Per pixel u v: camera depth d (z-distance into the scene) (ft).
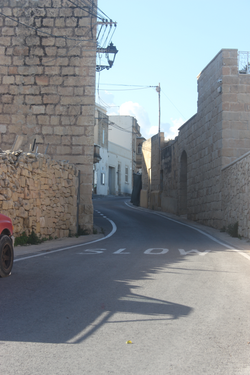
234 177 57.00
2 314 15.85
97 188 186.09
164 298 18.81
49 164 48.49
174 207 106.42
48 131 61.46
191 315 16.11
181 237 53.42
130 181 242.37
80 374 10.55
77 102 61.52
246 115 64.90
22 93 61.87
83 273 25.13
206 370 10.89
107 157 200.44
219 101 66.39
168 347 12.57
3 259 23.41
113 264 29.01
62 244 43.52
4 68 62.08
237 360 11.59
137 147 260.42
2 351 12.06
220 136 65.67
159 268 27.48
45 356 11.72
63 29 61.93
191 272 26.13
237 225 54.60
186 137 91.81
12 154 40.16
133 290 20.43
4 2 62.34
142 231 61.57
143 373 10.64
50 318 15.40
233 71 65.16
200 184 78.54
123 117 245.04
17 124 61.72
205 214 74.28
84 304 17.52
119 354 11.94
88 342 12.91
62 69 61.77
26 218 42.42
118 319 15.42
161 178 126.11
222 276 24.91
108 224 73.61
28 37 62.13
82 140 61.16
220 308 17.24
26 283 21.79
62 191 52.75
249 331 14.21
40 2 62.13
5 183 37.17
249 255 35.70
